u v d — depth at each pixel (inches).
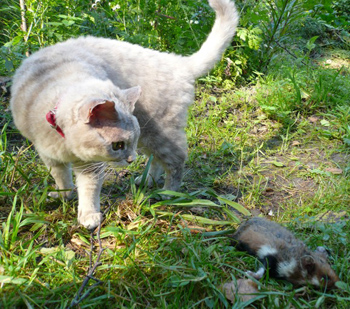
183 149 35.0
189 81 34.8
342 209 34.2
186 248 27.5
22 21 48.9
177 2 53.7
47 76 28.6
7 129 41.8
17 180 33.5
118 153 26.6
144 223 29.6
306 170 39.9
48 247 27.9
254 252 28.4
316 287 26.3
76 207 32.1
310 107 50.0
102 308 23.3
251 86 54.4
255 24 57.7
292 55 59.8
